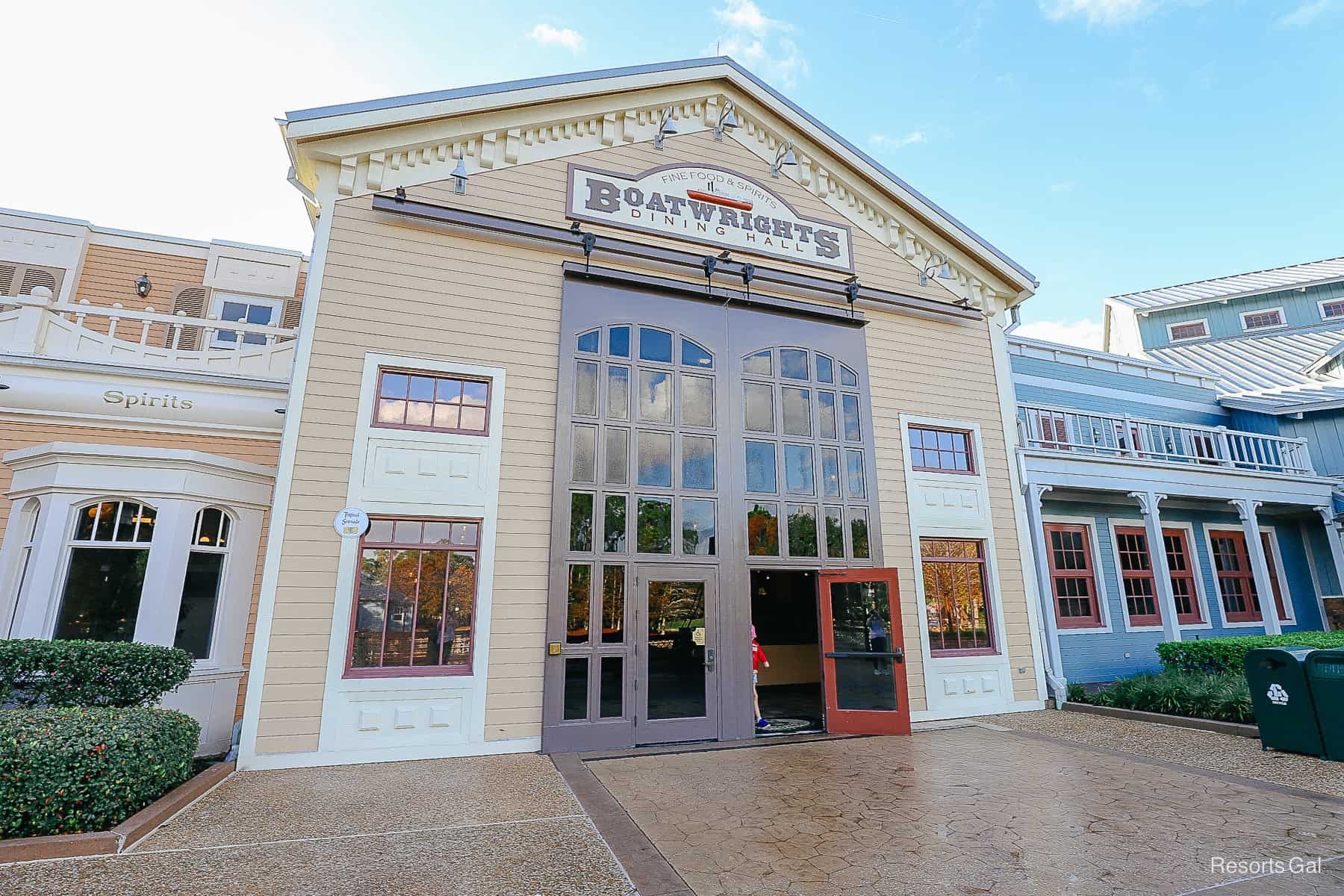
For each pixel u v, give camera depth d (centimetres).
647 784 605
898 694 826
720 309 931
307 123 776
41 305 820
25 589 681
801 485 916
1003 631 995
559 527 777
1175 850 441
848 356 1000
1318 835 464
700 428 875
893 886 392
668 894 383
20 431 783
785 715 965
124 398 812
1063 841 459
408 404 773
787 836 472
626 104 960
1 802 429
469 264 828
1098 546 1277
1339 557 1377
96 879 387
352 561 705
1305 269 2231
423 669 713
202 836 462
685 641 804
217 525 782
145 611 700
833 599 885
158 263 1139
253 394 859
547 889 387
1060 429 1338
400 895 376
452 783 602
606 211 914
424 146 844
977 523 1025
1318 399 1480
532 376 820
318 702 670
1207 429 1356
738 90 1038
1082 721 904
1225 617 1374
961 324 1118
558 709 735
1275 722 698
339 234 786
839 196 1084
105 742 466
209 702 735
